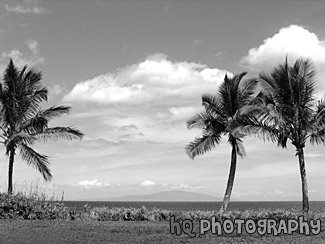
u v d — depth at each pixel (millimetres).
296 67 28797
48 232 19406
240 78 31422
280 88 29109
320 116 28906
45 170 30125
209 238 18781
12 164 29672
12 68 30062
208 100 31672
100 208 29516
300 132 29141
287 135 29266
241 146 31781
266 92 29578
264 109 28531
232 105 31141
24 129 30453
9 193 28234
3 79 30047
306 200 28516
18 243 16359
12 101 29984
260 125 29109
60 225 22516
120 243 16719
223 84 31281
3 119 30078
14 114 30016
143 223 25000
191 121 31281
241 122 29688
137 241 17297
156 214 28062
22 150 29391
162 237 18547
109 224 23797
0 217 25938
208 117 31469
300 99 28750
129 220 27734
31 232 19359
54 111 30328
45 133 29969
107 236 18484
